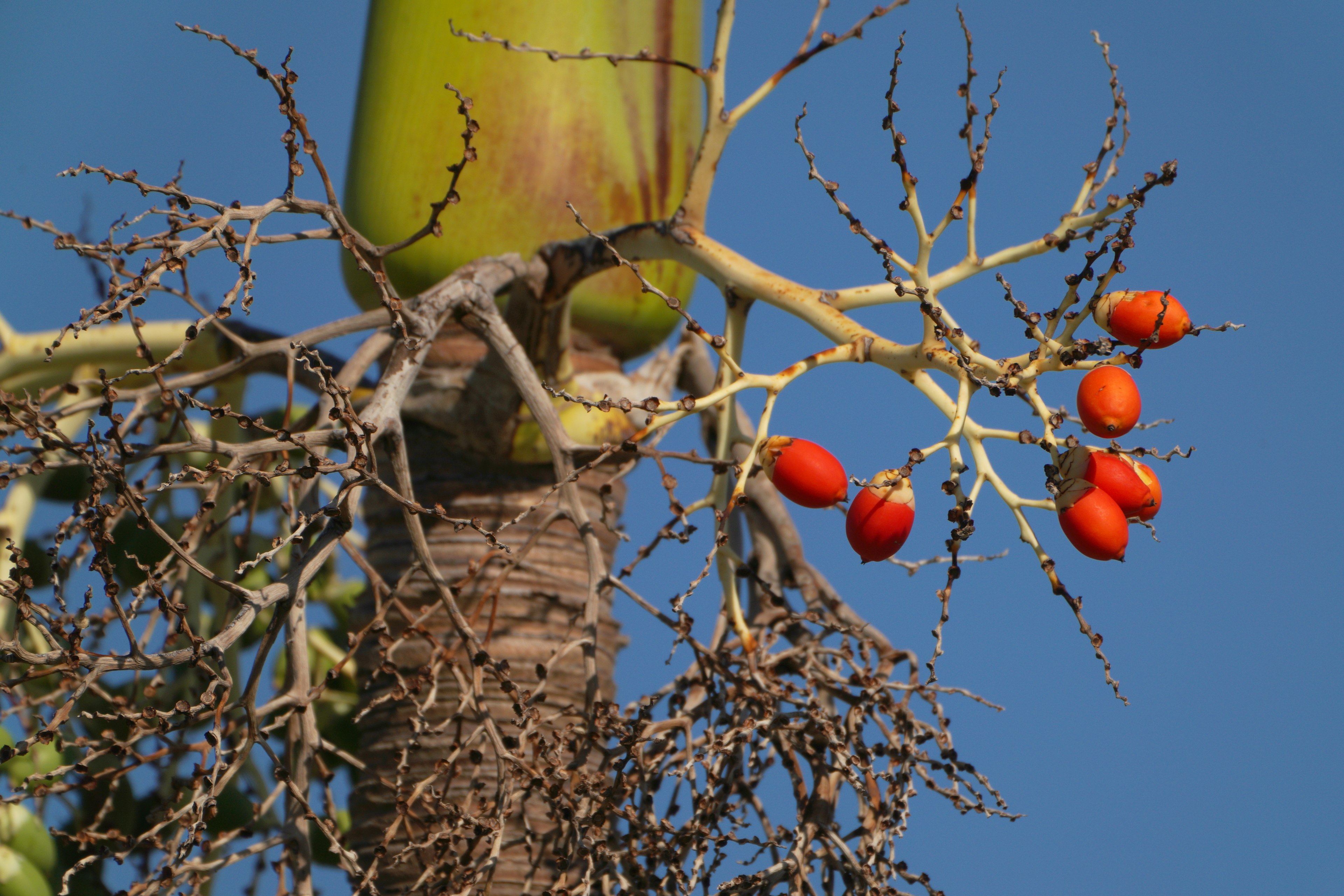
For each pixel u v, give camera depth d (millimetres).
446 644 5160
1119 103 3926
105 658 3264
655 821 4035
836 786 4223
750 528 5172
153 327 5520
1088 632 3545
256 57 3688
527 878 4414
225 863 3801
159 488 3459
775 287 4340
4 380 5531
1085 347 3523
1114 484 3600
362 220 5723
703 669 4297
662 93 5832
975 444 3730
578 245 4973
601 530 5516
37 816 4902
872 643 4883
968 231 3891
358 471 3568
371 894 3855
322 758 5465
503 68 5633
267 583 5809
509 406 5344
